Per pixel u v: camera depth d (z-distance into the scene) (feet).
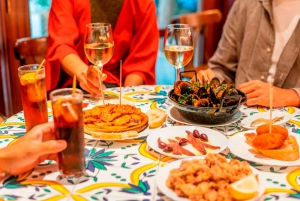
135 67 7.30
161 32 13.24
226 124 4.50
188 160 3.40
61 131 3.26
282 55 6.42
